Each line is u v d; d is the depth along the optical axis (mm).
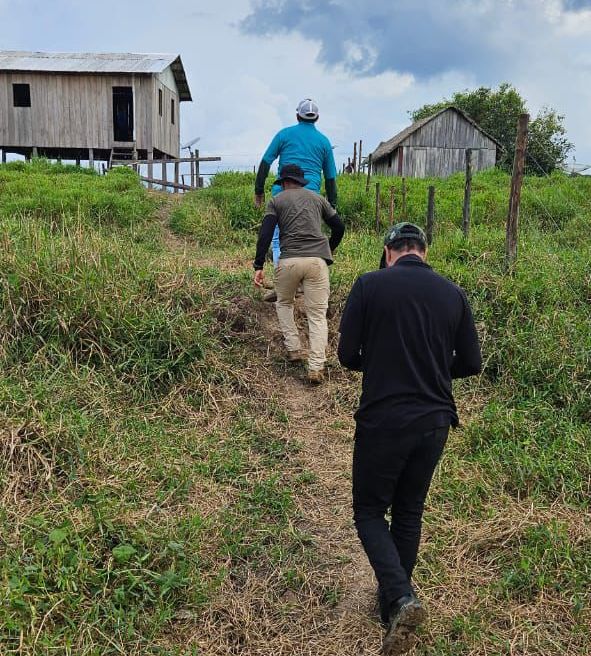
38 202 10234
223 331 5711
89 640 2686
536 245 7473
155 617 2877
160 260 6172
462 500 3799
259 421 4785
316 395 5254
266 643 2881
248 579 3234
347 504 3900
